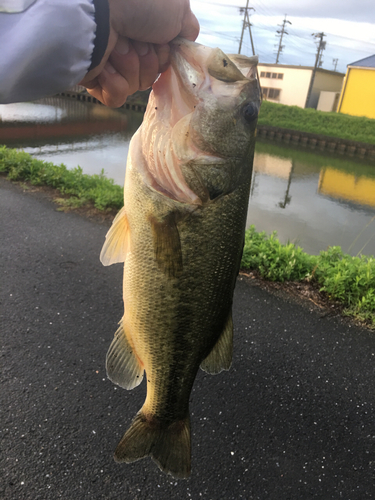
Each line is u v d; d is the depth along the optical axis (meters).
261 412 0.60
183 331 0.39
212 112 0.35
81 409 0.58
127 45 0.30
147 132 0.36
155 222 0.36
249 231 1.15
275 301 0.88
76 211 1.30
